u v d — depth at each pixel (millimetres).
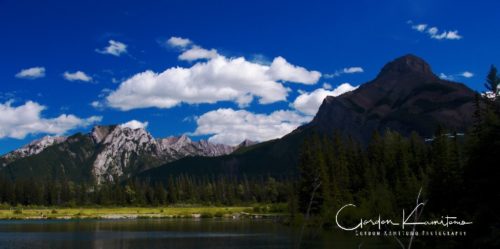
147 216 188250
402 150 136000
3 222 156750
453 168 68438
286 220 126438
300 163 127562
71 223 149250
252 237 88625
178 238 91000
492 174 52594
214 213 185875
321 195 109250
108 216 188250
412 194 78000
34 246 80438
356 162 142125
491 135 53031
